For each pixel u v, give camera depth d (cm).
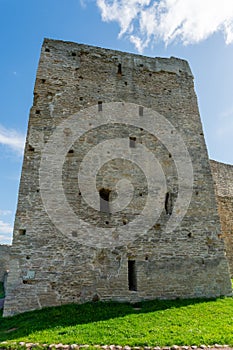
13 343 626
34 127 1099
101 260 992
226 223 1773
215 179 1873
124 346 610
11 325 779
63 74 1216
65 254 963
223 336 668
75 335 671
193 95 1401
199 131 1330
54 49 1246
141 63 1365
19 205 979
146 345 619
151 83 1341
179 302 968
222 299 1027
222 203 1812
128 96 1273
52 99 1162
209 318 812
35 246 945
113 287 970
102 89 1246
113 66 1309
